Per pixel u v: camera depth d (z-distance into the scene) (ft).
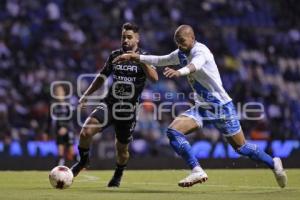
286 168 187.42
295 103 275.18
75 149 181.16
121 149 101.50
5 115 215.51
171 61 91.50
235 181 117.39
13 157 175.83
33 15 279.69
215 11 318.45
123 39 97.40
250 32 311.88
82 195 82.79
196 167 86.94
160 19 302.45
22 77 246.27
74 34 276.82
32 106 228.84
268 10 327.88
